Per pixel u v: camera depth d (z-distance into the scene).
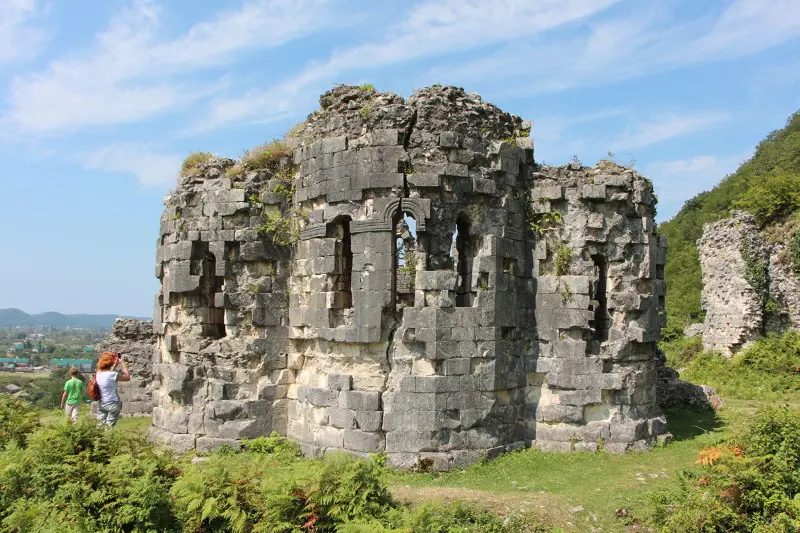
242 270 23.34
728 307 43.03
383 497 15.06
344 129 21.34
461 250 21.95
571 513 15.89
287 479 14.80
